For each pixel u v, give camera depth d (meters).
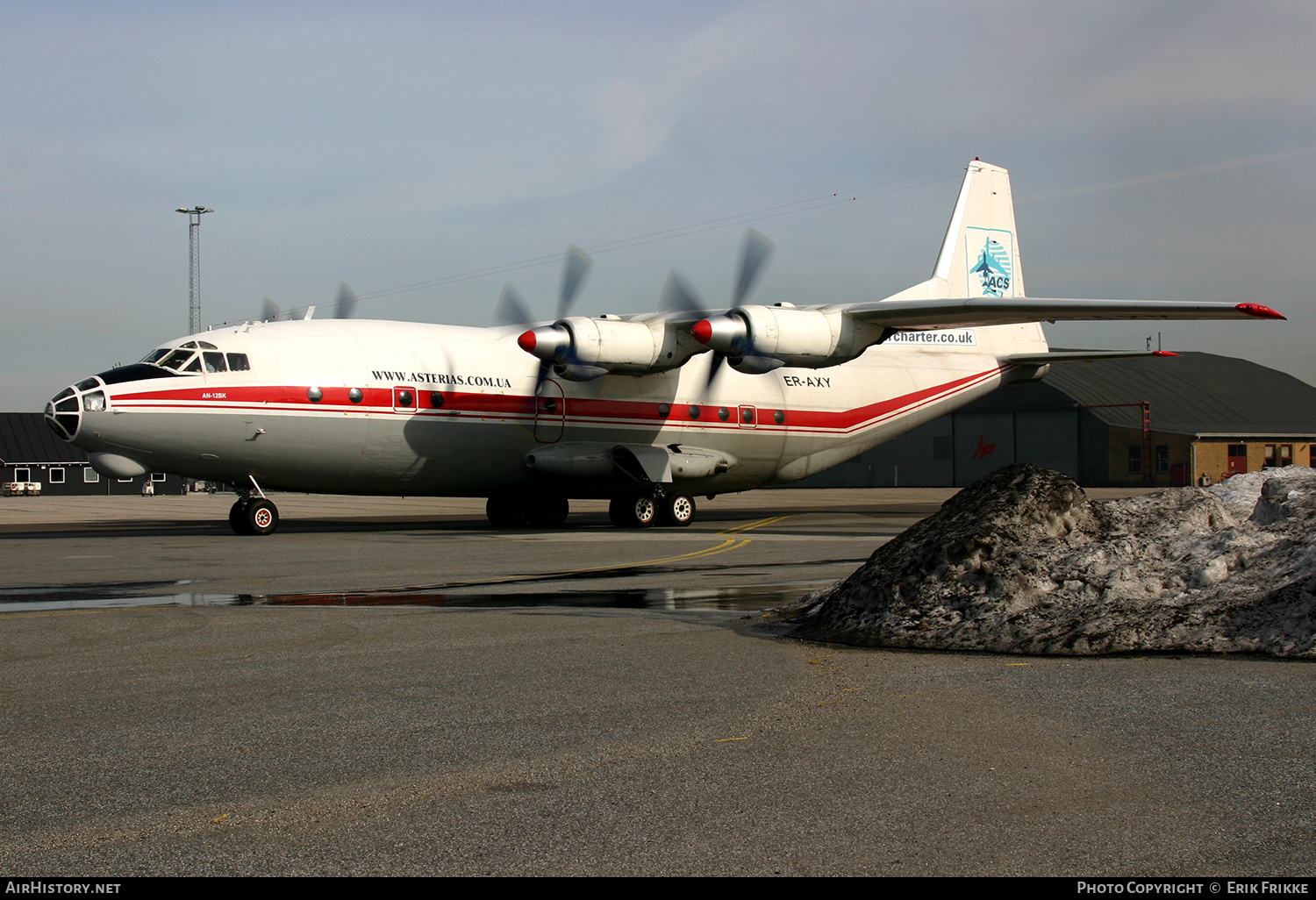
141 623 9.06
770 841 3.79
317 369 21.08
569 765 4.75
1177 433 57.22
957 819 3.98
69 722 5.58
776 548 17.08
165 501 56.78
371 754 4.94
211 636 8.34
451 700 6.05
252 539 20.17
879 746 4.98
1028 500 8.50
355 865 3.62
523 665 7.07
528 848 3.75
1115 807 4.08
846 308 21.81
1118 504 8.95
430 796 4.33
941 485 67.69
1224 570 7.66
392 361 21.84
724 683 6.42
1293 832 3.80
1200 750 4.79
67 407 19.42
